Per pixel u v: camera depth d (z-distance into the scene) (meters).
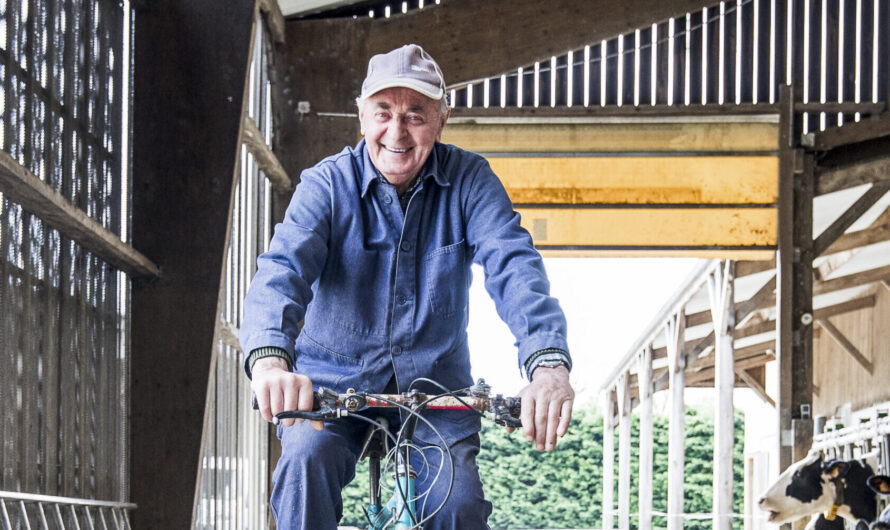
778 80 9.80
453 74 9.12
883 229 12.96
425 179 2.38
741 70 9.77
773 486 8.32
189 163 6.39
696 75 9.74
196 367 6.20
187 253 6.31
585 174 9.74
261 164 8.17
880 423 8.30
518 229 2.35
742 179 9.81
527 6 9.22
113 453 5.77
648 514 15.99
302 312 2.14
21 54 4.50
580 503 26.84
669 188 9.77
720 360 12.69
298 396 1.88
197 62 6.47
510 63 9.16
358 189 2.36
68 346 5.05
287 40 9.03
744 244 9.85
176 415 6.16
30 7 4.59
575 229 9.77
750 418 21.00
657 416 27.20
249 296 2.12
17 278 4.49
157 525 6.06
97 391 5.52
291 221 2.30
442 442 2.08
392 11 9.35
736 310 13.06
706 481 26.83
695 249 9.80
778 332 9.89
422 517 2.15
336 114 8.98
